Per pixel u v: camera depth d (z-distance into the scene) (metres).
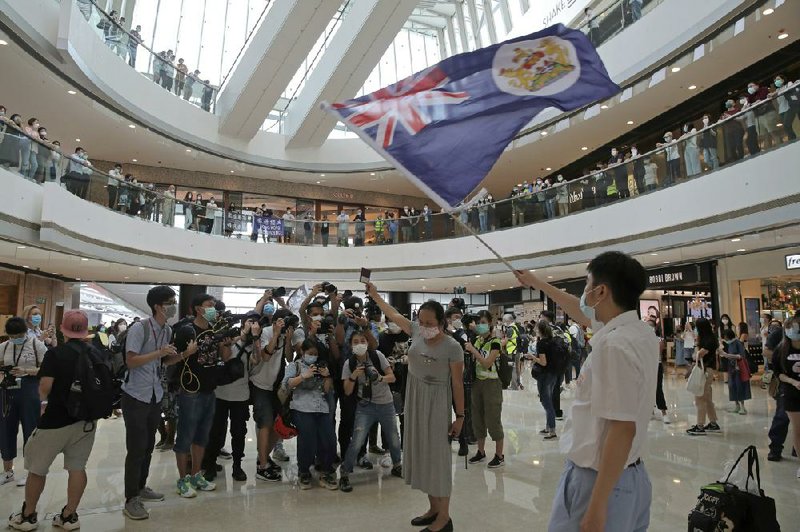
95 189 11.62
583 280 16.39
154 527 3.72
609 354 1.67
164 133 15.64
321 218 22.05
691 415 8.05
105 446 6.18
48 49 10.77
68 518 3.65
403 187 22.16
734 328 12.70
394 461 4.98
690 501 4.22
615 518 1.73
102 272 15.09
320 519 3.90
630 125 14.93
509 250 14.91
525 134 16.11
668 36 11.55
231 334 4.50
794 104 8.27
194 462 4.55
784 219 8.48
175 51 20.48
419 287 20.34
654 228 11.06
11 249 10.52
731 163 9.45
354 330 5.48
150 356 3.87
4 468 4.77
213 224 15.93
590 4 14.02
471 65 3.07
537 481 4.83
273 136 19.22
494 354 5.24
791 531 3.61
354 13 15.38
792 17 9.90
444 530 3.62
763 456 5.62
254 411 4.97
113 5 16.44
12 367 4.74
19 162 9.18
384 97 3.02
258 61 15.41
